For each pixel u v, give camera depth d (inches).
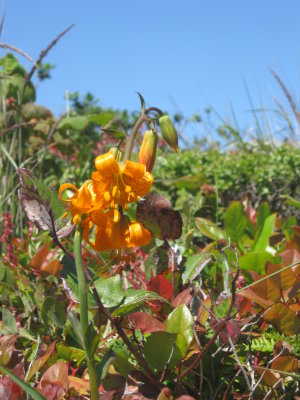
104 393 16.2
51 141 71.7
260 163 71.1
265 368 17.8
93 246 16.1
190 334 17.7
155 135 18.1
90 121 78.2
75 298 18.0
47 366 20.2
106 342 22.8
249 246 42.2
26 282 27.9
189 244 33.8
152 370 19.1
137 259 33.4
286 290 21.2
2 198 48.6
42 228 18.1
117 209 16.5
